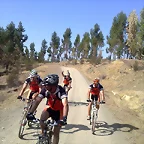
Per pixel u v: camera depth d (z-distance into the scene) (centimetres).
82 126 909
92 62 5784
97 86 898
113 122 1003
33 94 778
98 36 7275
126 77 3005
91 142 732
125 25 5262
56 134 504
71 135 789
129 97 1958
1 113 1073
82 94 1858
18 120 941
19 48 6381
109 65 4116
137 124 1010
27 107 743
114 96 2027
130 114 1242
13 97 1580
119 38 5247
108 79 3325
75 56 9419
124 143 740
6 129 814
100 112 1198
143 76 2786
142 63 3606
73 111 1195
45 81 488
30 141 698
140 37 3638
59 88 502
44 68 5025
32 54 8575
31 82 780
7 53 5231
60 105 511
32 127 839
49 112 514
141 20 3566
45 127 469
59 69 4912
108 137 789
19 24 7294
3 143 676
